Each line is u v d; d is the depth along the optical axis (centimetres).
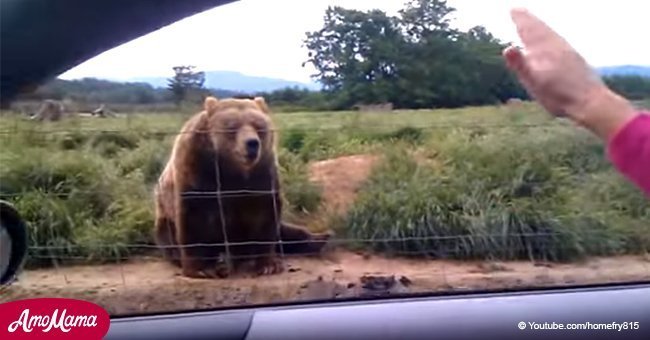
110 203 252
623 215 275
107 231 248
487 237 266
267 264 259
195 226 262
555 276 261
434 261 265
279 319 231
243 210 265
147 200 258
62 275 233
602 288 255
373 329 229
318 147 278
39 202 239
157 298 236
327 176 277
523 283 255
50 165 242
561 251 269
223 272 254
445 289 248
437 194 269
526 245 269
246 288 247
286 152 279
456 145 274
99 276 243
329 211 273
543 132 275
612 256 270
